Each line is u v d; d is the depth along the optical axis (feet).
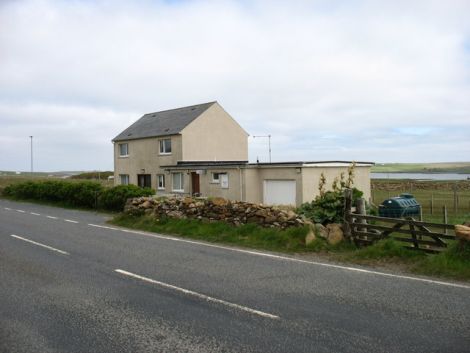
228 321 20.33
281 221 43.29
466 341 17.34
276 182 88.22
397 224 35.42
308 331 18.80
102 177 279.49
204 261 34.30
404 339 17.65
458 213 76.28
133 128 139.33
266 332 18.83
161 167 112.27
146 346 17.61
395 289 25.04
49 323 20.56
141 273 30.40
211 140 121.49
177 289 26.07
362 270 30.14
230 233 45.65
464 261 29.09
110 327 19.86
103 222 64.85
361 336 18.08
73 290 26.30
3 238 48.85
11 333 19.38
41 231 54.54
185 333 18.92
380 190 142.92
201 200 54.85
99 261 34.94
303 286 26.14
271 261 33.88
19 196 125.18
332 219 40.88
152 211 59.77
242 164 93.04
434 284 26.05
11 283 28.19
